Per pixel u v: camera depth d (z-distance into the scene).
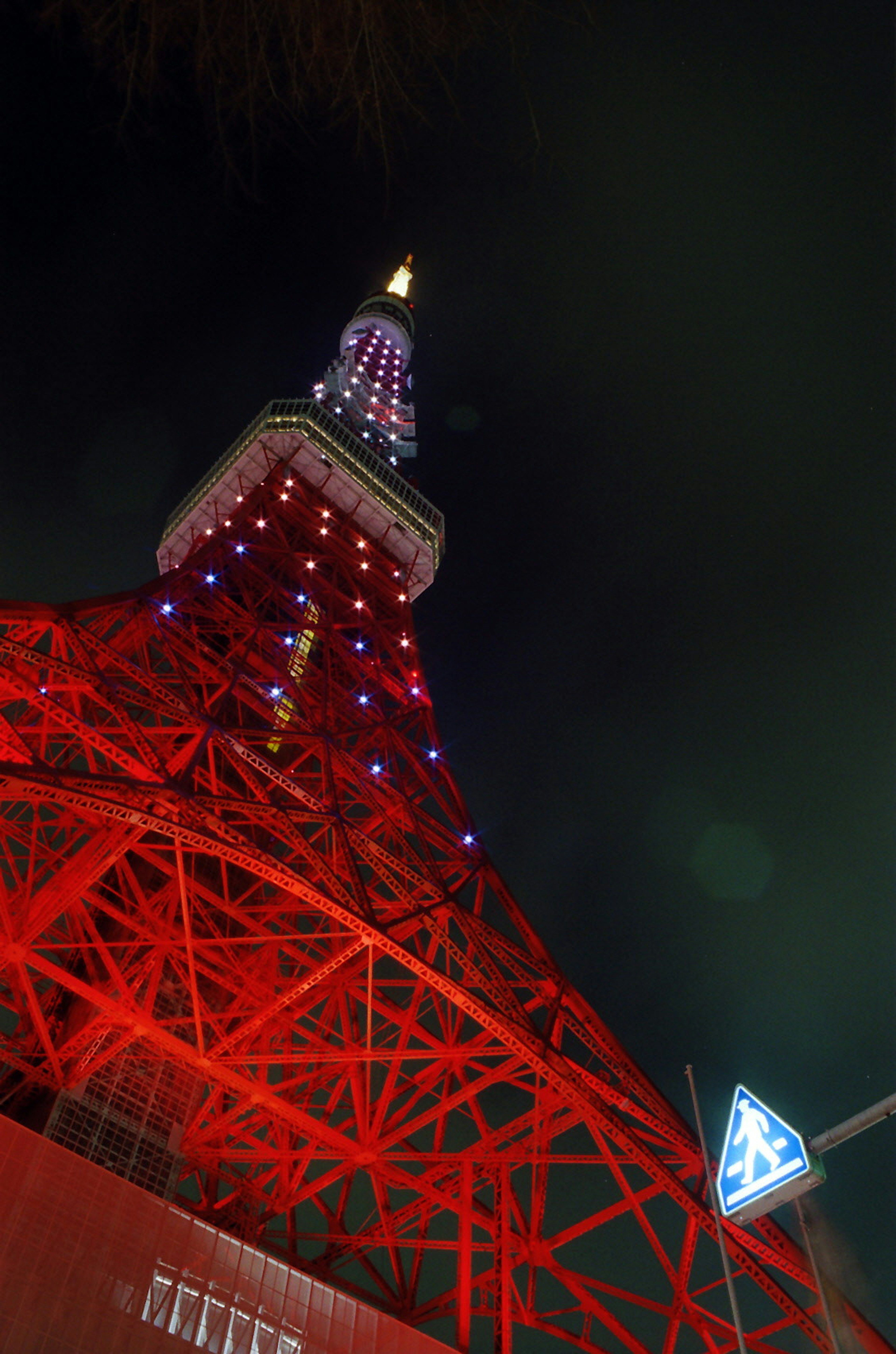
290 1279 30.09
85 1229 27.38
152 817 28.08
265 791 36.91
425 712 54.03
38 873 34.97
